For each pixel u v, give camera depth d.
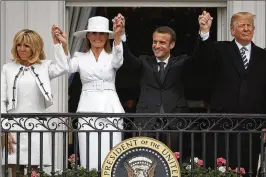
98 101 32.00
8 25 37.09
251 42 31.91
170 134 31.77
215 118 30.38
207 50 31.11
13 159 31.16
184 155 33.22
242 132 29.81
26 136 31.25
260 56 31.78
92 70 32.09
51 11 37.31
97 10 38.06
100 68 32.06
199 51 31.11
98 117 29.72
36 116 29.69
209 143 31.98
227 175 29.91
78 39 37.59
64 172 29.97
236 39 31.81
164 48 32.00
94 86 32.12
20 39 30.94
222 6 37.84
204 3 37.91
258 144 31.72
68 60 31.38
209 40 30.98
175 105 31.91
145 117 29.72
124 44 31.72
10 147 31.03
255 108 31.55
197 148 33.84
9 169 32.84
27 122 31.16
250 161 29.86
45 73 31.16
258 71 31.67
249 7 37.38
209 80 32.41
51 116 29.69
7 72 31.17
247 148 31.61
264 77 31.72
